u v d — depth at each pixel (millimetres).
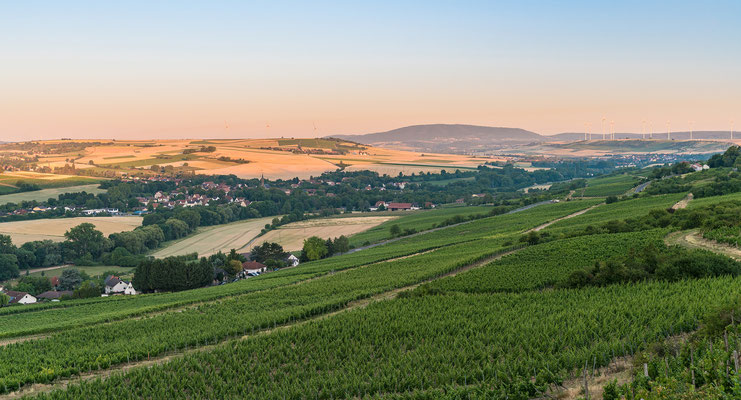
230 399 37125
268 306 71938
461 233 144750
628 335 38969
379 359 42625
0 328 75812
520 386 31453
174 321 65938
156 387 39500
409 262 99188
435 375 37125
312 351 46250
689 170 198875
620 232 93750
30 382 44562
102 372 46938
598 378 32812
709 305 42562
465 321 50188
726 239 70125
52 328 69625
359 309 60094
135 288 116938
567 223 125500
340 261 121312
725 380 25672
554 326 44500
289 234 188750
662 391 25078
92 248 162500
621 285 56812
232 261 136375
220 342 54125
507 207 186000
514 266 76125
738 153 198500
